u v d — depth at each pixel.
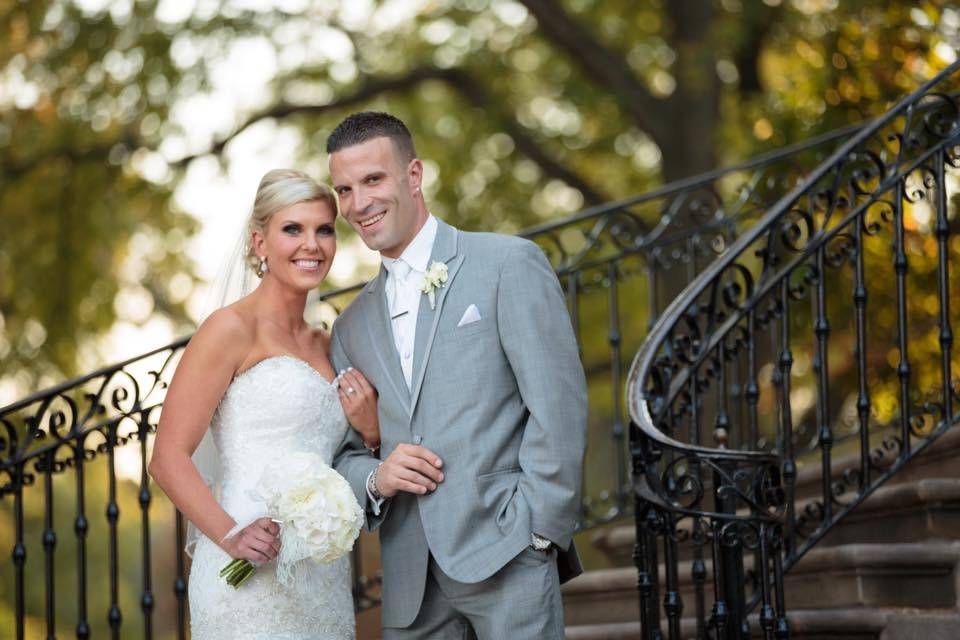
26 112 12.73
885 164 5.70
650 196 7.16
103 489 19.56
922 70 9.06
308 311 4.81
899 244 5.30
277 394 4.32
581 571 4.19
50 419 5.67
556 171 13.70
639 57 13.59
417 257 4.27
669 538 4.38
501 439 4.08
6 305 13.05
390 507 4.24
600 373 14.80
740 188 7.38
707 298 9.41
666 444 4.33
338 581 4.41
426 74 13.61
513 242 4.22
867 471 5.14
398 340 4.29
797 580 5.38
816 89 9.60
